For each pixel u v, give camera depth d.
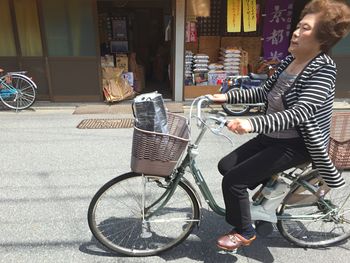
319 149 2.10
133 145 2.15
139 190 2.75
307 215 2.56
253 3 7.09
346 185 2.81
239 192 2.24
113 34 8.20
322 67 1.96
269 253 2.61
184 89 7.27
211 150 4.59
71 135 5.20
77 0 6.60
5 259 2.52
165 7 9.07
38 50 6.91
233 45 7.73
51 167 4.07
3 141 4.95
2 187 3.58
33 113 6.46
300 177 2.46
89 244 2.70
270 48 7.70
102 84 7.13
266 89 2.41
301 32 1.96
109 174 3.89
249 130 1.95
